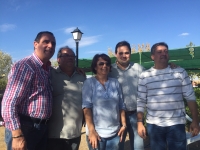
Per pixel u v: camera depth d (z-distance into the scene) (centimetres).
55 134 294
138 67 345
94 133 275
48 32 270
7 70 2223
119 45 335
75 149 309
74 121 300
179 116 282
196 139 404
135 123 332
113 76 334
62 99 296
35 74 248
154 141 290
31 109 246
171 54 650
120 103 300
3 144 554
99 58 295
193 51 577
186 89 287
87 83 293
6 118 226
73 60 305
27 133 244
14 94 230
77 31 748
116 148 281
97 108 280
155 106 288
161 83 287
